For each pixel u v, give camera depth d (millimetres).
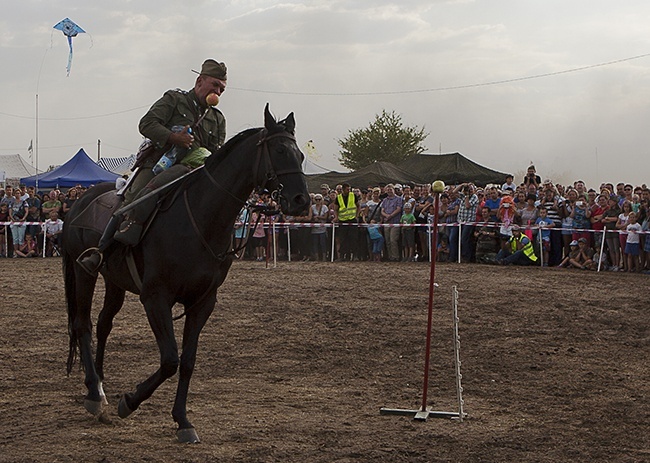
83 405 7133
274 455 5652
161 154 6668
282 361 9203
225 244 6258
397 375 8609
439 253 21344
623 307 12844
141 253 6316
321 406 7191
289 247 22594
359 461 5578
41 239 24609
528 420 6766
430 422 6695
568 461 5664
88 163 31094
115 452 5660
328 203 23109
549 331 10938
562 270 18516
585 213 18828
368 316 11984
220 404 7195
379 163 30875
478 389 7953
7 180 37094
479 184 28953
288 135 6066
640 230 17703
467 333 10797
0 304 13242
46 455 5609
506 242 20078
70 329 7402
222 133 7012
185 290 6168
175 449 5766
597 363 9141
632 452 5863
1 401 7270
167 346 6023
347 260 22469
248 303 13188
